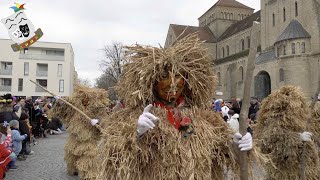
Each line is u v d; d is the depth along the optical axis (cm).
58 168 956
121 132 297
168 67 309
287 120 549
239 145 283
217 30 6234
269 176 556
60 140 1705
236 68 5016
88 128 729
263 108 588
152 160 299
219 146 317
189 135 306
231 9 6319
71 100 757
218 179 322
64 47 5303
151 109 310
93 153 702
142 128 279
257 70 4319
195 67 321
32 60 5162
